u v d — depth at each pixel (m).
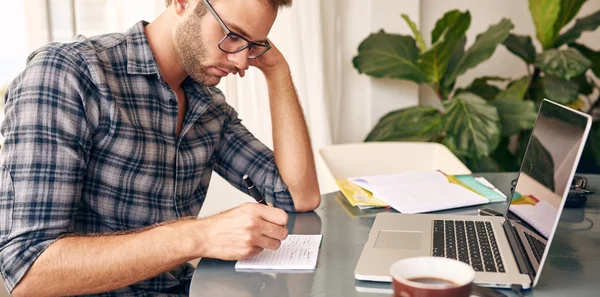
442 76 2.80
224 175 1.64
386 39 2.80
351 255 1.18
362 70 2.79
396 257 1.11
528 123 2.60
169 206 1.40
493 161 2.76
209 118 1.53
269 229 1.14
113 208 1.33
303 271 1.10
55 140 1.18
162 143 1.36
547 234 0.98
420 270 0.81
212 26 1.28
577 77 2.91
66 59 1.23
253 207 1.16
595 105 3.02
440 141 2.84
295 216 1.47
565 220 1.38
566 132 1.05
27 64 1.27
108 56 1.31
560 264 1.11
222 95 1.61
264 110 2.65
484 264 1.05
